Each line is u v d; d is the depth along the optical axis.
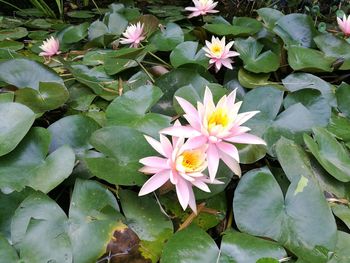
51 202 0.36
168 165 0.36
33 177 0.39
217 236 0.40
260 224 0.37
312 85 0.59
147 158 0.36
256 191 0.39
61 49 0.77
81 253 0.33
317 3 1.00
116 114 0.47
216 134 0.37
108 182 0.41
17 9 1.09
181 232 0.36
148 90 0.50
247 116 0.39
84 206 0.37
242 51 0.65
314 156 0.44
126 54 0.60
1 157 0.40
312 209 0.37
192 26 0.85
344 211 0.40
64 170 0.38
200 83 0.53
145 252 0.35
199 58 0.64
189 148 0.36
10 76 0.55
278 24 0.74
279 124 0.48
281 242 0.36
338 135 0.49
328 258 0.34
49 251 0.33
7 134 0.41
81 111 0.53
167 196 0.41
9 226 0.36
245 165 0.47
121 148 0.41
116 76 0.62
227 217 0.42
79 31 0.81
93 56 0.69
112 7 0.90
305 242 0.36
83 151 0.43
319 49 0.71
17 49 0.75
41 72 0.56
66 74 0.62
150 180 0.36
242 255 0.34
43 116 0.53
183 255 0.33
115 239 0.34
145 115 0.46
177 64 0.63
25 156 0.41
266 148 0.44
